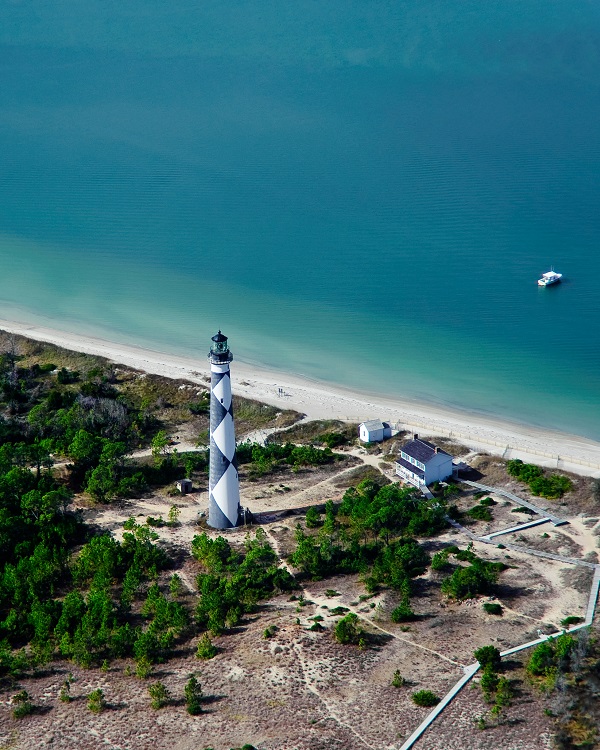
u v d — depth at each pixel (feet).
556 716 273.33
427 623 321.93
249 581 346.54
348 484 436.35
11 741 271.28
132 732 272.72
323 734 269.23
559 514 401.29
